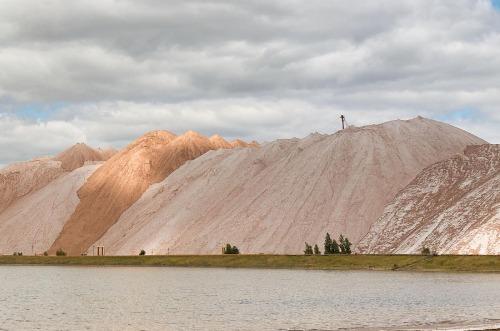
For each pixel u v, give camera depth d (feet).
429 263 519.60
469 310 254.47
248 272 547.90
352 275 480.64
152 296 349.61
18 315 267.80
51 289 405.18
